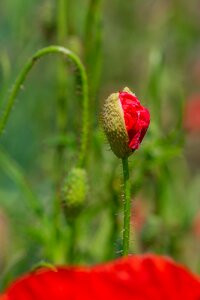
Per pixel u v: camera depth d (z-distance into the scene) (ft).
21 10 2.56
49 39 2.12
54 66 2.78
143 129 1.18
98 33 1.89
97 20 1.89
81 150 1.50
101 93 2.79
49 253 1.84
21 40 2.47
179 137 2.01
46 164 2.48
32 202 1.88
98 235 2.00
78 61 1.46
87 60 1.87
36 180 2.69
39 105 2.80
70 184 1.49
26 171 2.73
